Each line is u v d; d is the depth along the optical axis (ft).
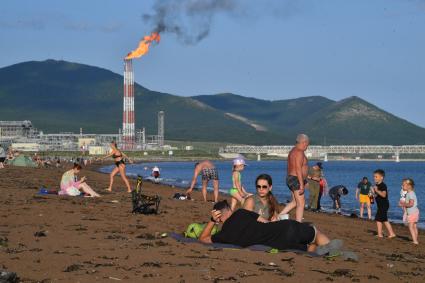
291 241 47.57
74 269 36.83
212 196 134.41
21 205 73.10
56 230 53.52
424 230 92.99
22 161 270.67
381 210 73.61
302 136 60.59
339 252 46.01
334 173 543.39
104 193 102.22
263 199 51.78
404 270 44.78
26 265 37.70
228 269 38.68
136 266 38.42
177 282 34.60
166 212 75.36
